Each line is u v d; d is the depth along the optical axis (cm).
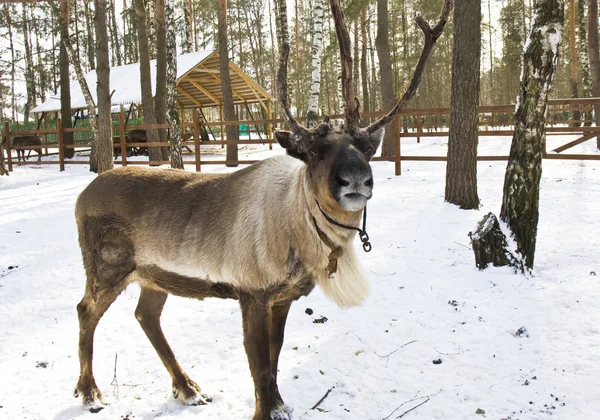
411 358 422
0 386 408
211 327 505
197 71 2345
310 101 1150
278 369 418
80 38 3462
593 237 678
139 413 368
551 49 550
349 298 339
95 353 462
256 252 332
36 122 2962
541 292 526
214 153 2184
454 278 575
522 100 568
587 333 437
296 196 324
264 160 366
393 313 504
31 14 3591
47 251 759
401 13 3141
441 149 1873
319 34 1128
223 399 380
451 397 367
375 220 816
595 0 1581
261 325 335
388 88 1541
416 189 1028
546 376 383
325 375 406
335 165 281
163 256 368
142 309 400
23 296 604
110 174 398
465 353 423
